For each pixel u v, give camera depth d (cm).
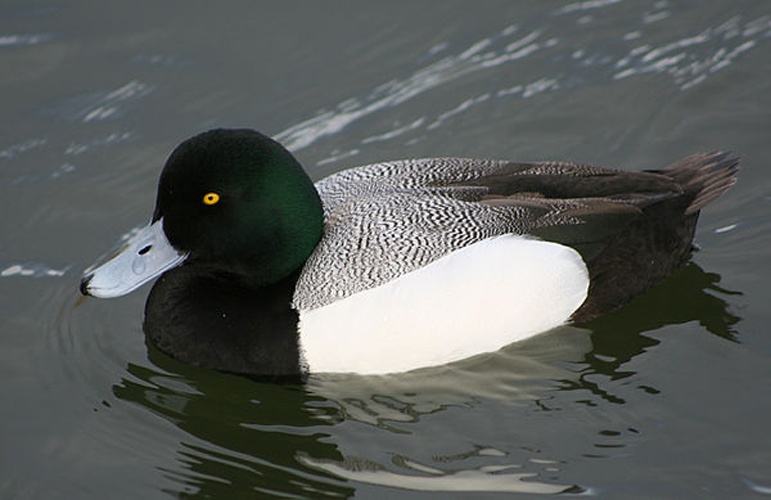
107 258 1177
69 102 1360
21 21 1467
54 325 1101
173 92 1373
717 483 872
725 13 1455
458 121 1340
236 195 970
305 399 993
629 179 1020
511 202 988
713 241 1143
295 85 1388
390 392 987
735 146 1262
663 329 1035
